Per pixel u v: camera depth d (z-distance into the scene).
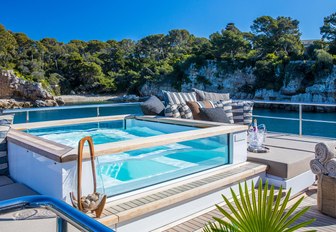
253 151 3.00
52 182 1.75
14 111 3.36
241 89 36.34
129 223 1.76
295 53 33.00
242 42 39.78
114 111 14.02
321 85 29.00
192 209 2.12
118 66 46.00
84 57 44.91
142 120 4.08
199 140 2.64
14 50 40.34
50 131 3.47
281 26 38.28
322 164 2.24
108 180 2.08
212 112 3.79
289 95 31.67
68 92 41.31
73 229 0.91
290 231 1.07
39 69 39.03
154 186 2.10
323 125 14.34
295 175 2.65
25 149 2.09
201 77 39.03
